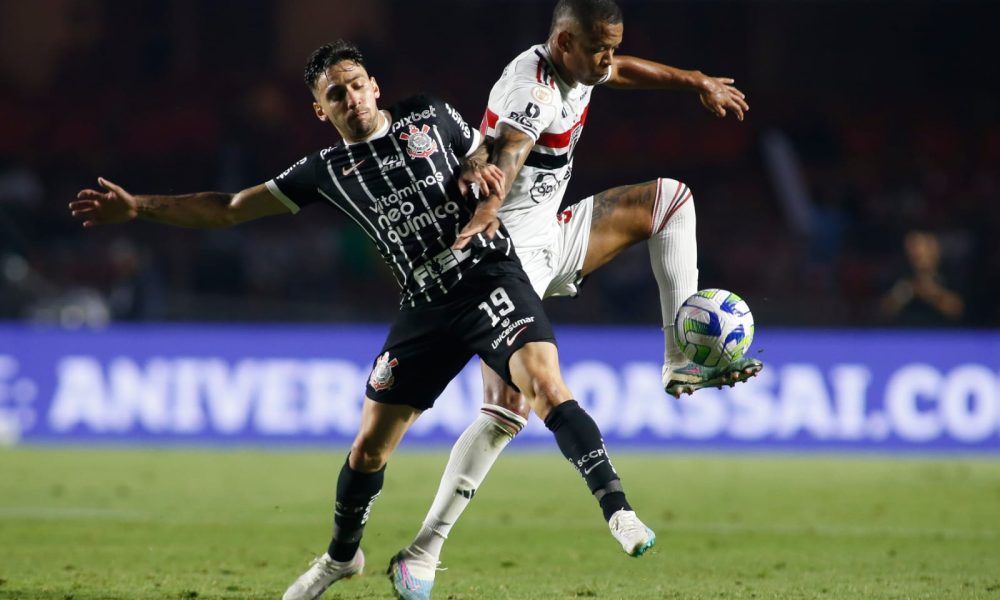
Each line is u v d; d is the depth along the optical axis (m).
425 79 70.88
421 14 72.69
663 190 17.23
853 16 72.75
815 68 73.06
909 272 46.88
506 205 16.34
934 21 72.31
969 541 22.22
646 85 17.78
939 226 58.78
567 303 50.78
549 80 15.45
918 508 26.95
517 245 16.44
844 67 72.88
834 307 47.19
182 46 71.94
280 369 40.00
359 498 15.18
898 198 63.22
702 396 39.81
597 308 51.00
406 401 14.84
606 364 39.81
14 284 49.16
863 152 67.19
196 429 39.94
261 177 64.50
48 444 39.78
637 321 48.69
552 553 20.77
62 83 70.00
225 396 40.00
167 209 15.28
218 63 72.19
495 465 36.22
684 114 68.38
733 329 15.80
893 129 68.88
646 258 51.97
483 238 14.75
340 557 15.55
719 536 22.80
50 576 17.95
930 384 39.66
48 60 71.19
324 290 53.94
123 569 18.75
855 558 20.11
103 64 70.62
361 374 40.06
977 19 72.06
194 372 40.03
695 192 64.56
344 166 14.87
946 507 27.14
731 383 16.28
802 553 20.72
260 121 66.62
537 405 13.99
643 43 72.81
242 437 39.88
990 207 61.47
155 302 48.56
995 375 39.56
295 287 53.62
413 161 14.69
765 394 39.81
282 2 72.19
